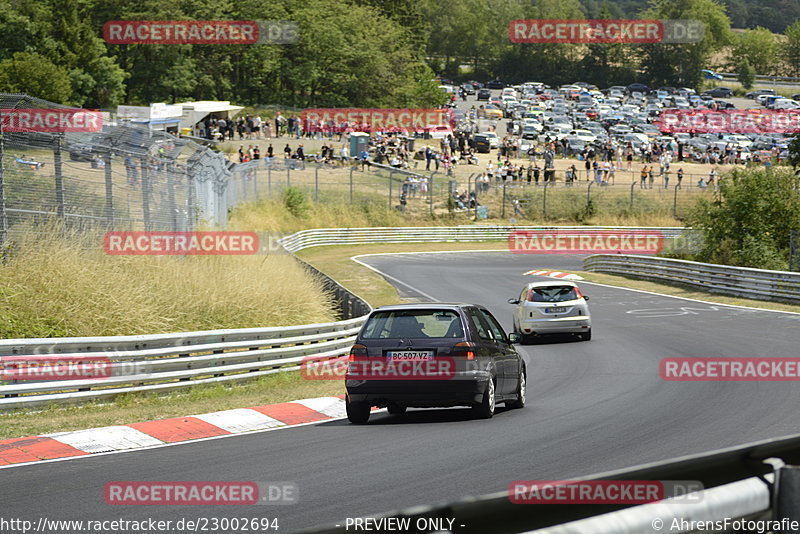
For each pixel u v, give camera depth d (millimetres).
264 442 39281
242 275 81938
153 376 53688
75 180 72188
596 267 172875
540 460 33438
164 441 40344
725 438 37812
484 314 49062
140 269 72188
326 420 47281
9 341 48062
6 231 65250
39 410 47844
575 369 66688
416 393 43406
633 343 81812
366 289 137250
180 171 87562
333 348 72250
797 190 137000
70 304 63188
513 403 49594
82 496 28891
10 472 33219
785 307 108375
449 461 33531
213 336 58250
